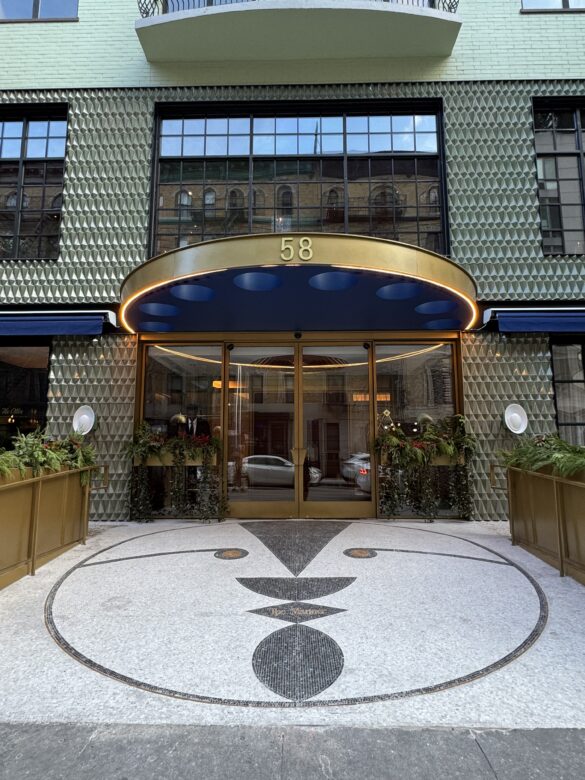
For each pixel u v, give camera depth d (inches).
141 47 317.7
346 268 187.0
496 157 304.5
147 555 205.6
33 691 102.1
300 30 295.9
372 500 288.4
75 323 278.7
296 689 102.5
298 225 312.8
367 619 138.6
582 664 113.4
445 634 129.0
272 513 288.2
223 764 80.1
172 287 209.2
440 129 313.7
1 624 136.3
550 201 310.2
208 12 288.5
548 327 274.8
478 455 285.6
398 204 312.5
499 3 317.1
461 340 293.7
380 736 87.4
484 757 81.6
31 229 314.2
